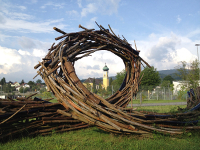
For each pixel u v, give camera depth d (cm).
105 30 755
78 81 663
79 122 747
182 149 500
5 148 497
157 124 654
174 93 4041
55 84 661
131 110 720
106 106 683
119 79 4619
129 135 622
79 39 732
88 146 524
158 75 4584
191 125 705
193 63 2105
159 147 512
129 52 793
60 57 667
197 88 960
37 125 629
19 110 557
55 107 704
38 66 721
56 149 493
